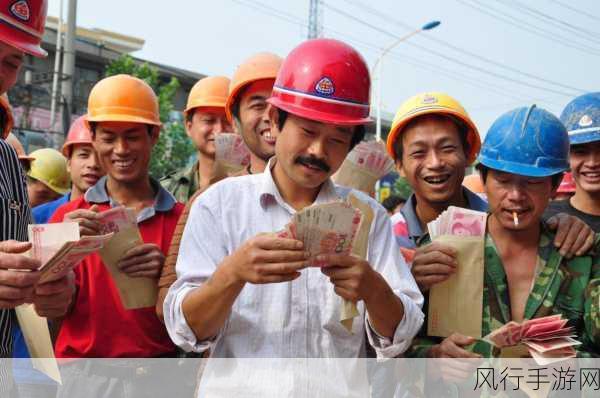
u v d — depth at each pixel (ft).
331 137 7.57
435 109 11.59
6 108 13.16
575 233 9.61
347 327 7.22
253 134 11.18
